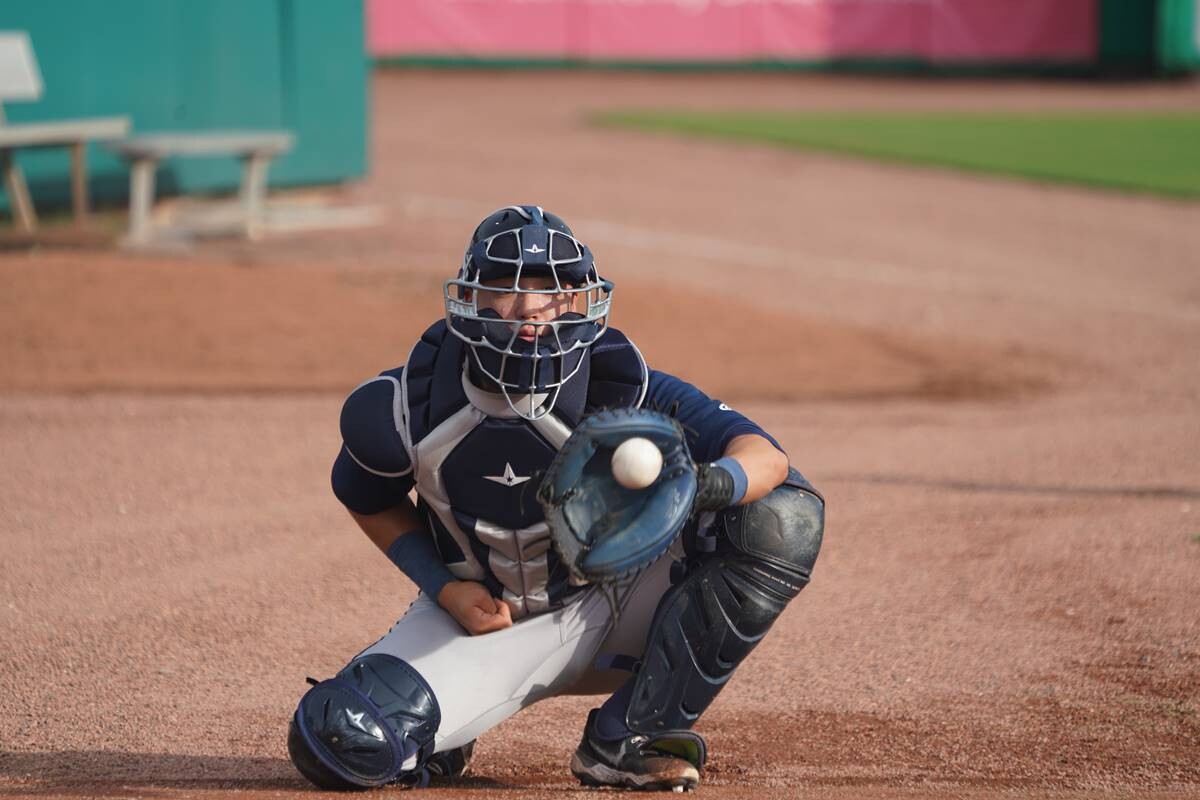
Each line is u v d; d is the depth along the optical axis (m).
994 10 120.00
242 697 14.56
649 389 10.45
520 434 9.93
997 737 13.14
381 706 10.23
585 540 9.36
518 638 10.59
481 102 96.81
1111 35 118.88
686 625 10.39
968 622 16.97
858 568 19.45
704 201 63.16
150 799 10.52
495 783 11.48
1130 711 13.77
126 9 49.19
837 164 74.69
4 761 12.45
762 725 13.73
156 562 19.61
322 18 56.03
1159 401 33.12
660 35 118.56
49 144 43.66
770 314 41.97
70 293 36.66
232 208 52.34
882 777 11.89
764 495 10.07
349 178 58.22
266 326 36.19
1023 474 25.03
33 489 23.36
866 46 120.81
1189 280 50.44
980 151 79.44
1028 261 53.25
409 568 10.77
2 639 16.28
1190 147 81.81
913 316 43.81
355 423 10.23
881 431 29.44
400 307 38.84
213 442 27.08
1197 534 20.30
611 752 10.64
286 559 19.92
